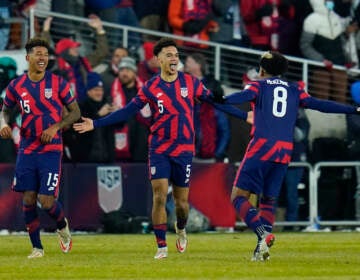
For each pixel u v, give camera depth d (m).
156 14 64.19
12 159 57.03
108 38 62.53
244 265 34.19
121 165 56.19
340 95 63.59
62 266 34.44
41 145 38.88
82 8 63.00
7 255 40.38
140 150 57.09
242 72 62.38
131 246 44.81
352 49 64.94
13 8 62.78
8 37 61.66
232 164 56.56
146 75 59.56
